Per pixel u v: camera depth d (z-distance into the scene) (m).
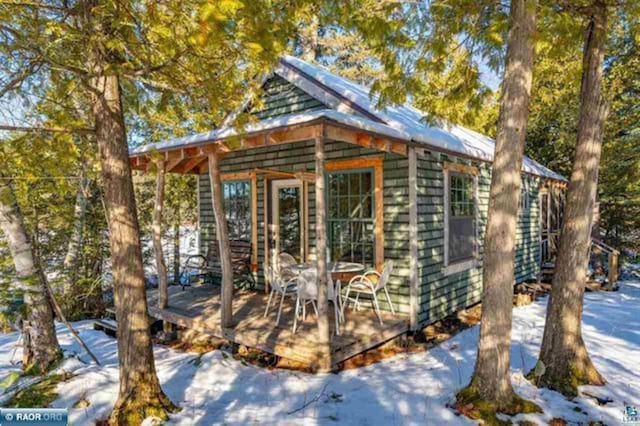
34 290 4.38
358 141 4.61
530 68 3.28
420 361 4.71
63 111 3.55
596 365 4.36
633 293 9.31
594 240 11.11
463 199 7.09
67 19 3.21
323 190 4.13
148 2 2.66
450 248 6.55
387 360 4.79
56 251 8.96
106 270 9.69
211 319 5.51
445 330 6.12
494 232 3.30
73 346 5.63
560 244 3.98
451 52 4.77
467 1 4.19
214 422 3.18
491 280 3.31
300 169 6.89
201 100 3.62
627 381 3.93
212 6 2.27
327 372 4.19
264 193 7.44
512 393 3.35
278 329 4.96
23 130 3.24
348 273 5.29
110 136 3.24
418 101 5.65
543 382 3.81
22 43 2.54
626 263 12.92
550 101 11.74
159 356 5.15
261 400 3.59
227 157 8.06
